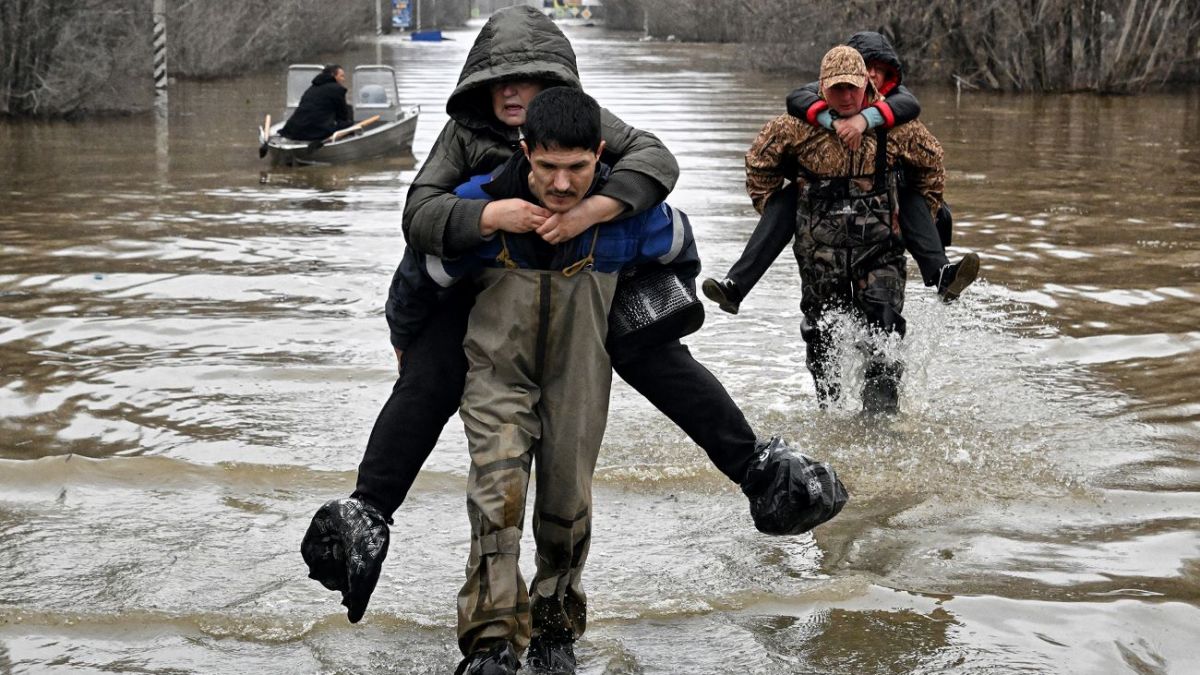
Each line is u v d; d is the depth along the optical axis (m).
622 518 5.50
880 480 5.87
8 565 4.96
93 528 5.36
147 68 28.20
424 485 5.89
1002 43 31.58
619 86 32.59
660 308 3.94
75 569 4.95
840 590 4.73
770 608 4.66
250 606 4.64
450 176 3.97
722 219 12.95
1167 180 15.72
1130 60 30.44
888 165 6.38
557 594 4.06
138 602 4.65
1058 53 31.05
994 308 9.02
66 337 8.34
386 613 4.57
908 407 6.86
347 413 6.90
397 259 10.97
